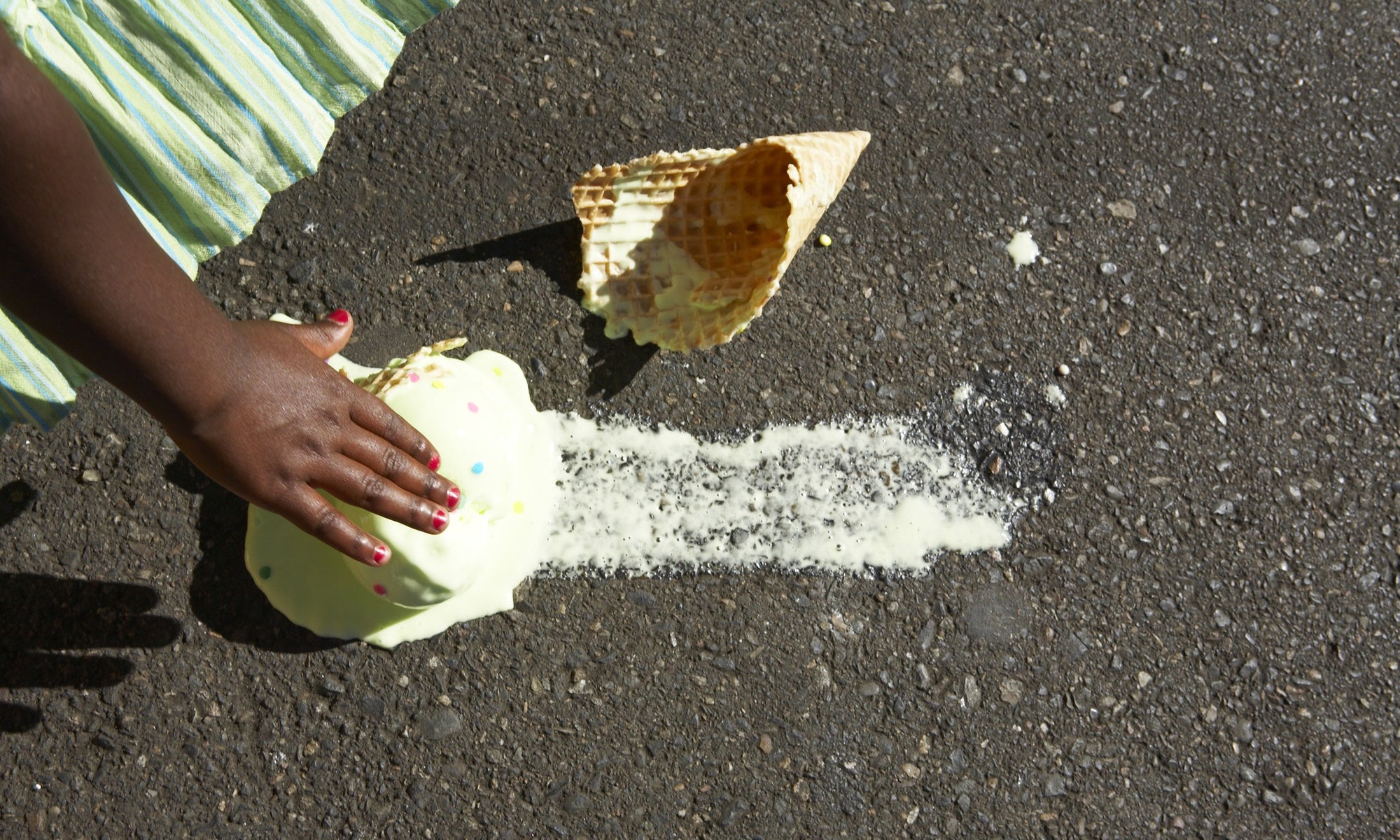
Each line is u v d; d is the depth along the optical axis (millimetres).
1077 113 2967
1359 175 2984
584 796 2396
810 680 2486
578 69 2896
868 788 2443
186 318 1580
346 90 2146
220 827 2355
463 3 2906
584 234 2646
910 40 2992
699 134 2881
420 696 2428
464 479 2303
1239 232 2902
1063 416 2711
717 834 2398
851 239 2789
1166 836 2473
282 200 2719
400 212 2744
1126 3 3080
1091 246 2852
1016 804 2461
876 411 2682
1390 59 3094
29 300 1495
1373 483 2730
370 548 1909
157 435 2553
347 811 2373
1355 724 2561
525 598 2490
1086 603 2584
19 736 2375
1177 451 2707
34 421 2078
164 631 2441
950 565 2584
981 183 2879
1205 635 2590
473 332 2672
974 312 2770
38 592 2451
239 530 2510
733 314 2510
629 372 2654
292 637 2443
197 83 1971
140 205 2045
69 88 1858
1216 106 3010
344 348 2639
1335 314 2855
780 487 2611
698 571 2537
